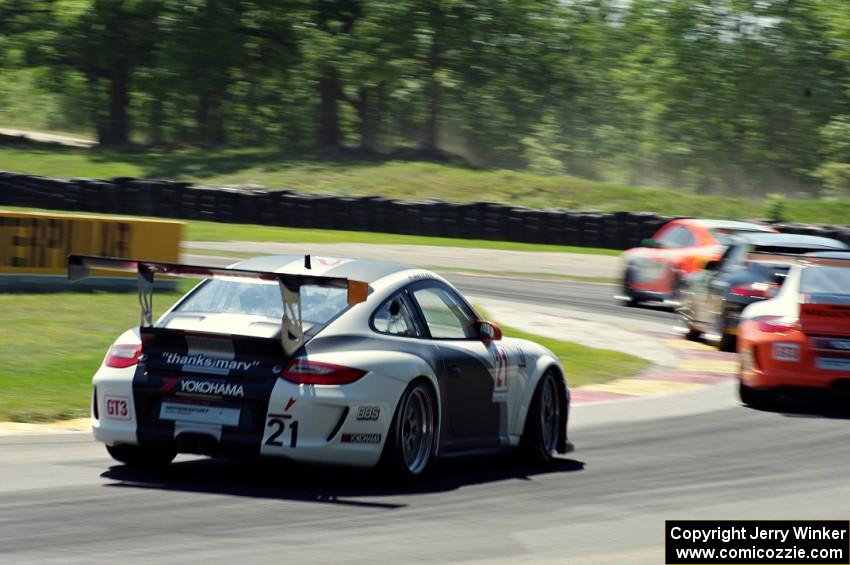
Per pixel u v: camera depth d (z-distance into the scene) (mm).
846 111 189750
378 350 24609
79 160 176250
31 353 43750
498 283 87875
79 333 48844
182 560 18172
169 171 167125
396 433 24312
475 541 20375
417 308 26547
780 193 193375
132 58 199500
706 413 40000
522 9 198125
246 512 22000
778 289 44562
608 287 90812
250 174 164750
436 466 28109
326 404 23484
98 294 61000
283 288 23703
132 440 24500
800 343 40000
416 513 22531
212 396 23906
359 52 187000
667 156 199500
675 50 194875
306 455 23562
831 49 190875
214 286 26266
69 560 18047
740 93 192250
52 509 21938
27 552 18531
